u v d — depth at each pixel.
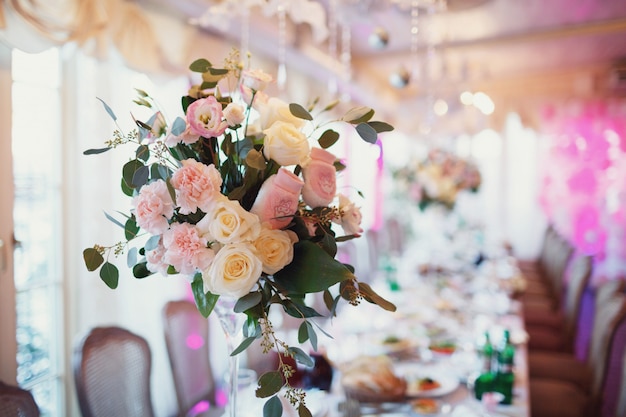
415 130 6.99
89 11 2.07
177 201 0.93
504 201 7.20
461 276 3.89
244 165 1.04
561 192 6.73
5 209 2.01
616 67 5.36
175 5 2.67
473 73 5.54
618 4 3.43
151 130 1.01
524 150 7.08
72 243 2.50
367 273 4.93
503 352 1.84
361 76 5.02
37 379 2.38
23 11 1.78
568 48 4.61
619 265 6.45
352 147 6.46
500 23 3.82
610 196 6.45
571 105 6.37
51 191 2.44
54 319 2.48
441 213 4.96
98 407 1.63
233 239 0.92
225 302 1.10
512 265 4.43
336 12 2.75
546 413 2.41
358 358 1.79
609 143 6.33
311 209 1.10
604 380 2.36
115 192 2.67
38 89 2.35
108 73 2.55
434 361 2.13
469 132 6.73
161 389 3.00
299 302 1.03
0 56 1.97
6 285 2.02
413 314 2.84
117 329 1.79
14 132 2.23
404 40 4.23
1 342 2.01
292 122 1.06
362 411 1.65
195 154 1.04
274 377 0.95
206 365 2.24
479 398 1.75
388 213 7.30
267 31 3.23
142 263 1.08
